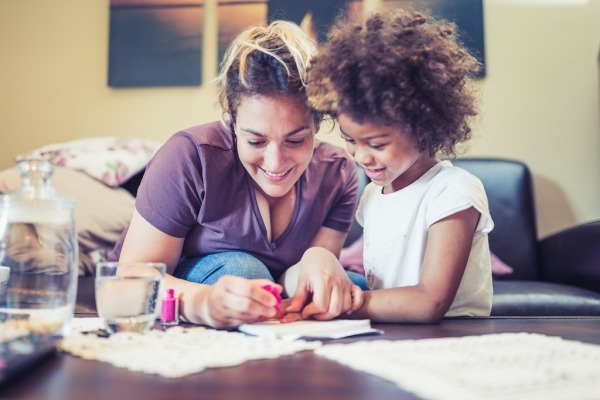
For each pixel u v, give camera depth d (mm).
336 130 2221
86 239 1689
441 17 2293
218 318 721
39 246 605
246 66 879
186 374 472
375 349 558
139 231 996
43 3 2404
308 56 911
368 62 824
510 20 2309
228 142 1042
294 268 1057
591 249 1747
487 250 1077
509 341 596
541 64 2297
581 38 2297
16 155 2369
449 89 895
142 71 2330
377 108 808
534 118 2287
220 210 1030
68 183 1784
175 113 2330
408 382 426
